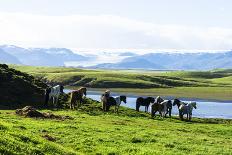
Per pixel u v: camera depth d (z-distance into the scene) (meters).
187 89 192.62
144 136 38.25
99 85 192.38
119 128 42.25
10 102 63.19
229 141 41.25
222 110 103.31
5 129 26.95
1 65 76.50
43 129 36.19
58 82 199.62
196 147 34.41
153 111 62.56
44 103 66.31
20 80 71.81
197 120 66.50
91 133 37.22
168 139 37.78
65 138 33.88
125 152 30.00
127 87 192.38
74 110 61.44
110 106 69.31
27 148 22.77
